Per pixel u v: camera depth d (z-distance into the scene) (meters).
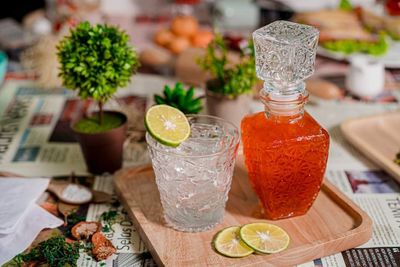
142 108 0.98
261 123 0.68
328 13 1.26
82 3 1.26
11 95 1.08
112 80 0.76
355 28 1.20
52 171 0.83
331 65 1.18
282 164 0.67
